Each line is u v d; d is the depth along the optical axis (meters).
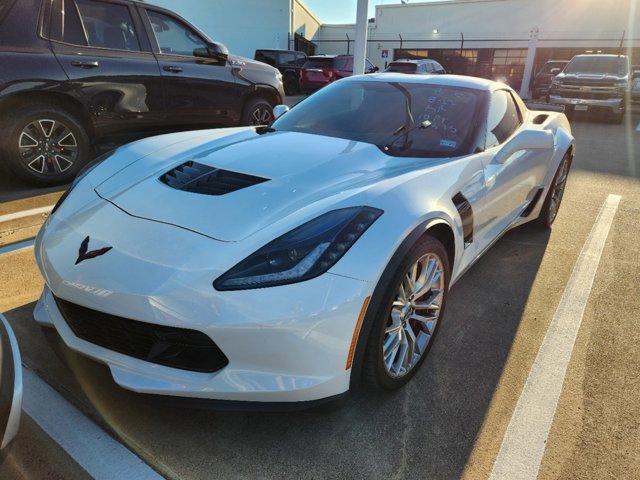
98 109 4.56
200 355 1.60
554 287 3.12
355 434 1.84
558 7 23.73
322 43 31.52
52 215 2.11
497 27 25.52
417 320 2.12
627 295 3.04
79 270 1.69
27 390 1.94
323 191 1.97
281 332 1.53
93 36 4.49
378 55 29.44
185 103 5.27
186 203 1.90
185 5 23.62
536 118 3.96
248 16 25.03
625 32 22.70
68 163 4.50
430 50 27.84
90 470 1.63
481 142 2.78
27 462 1.64
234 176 2.12
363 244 1.70
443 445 1.81
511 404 2.04
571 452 1.80
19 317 2.46
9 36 3.97
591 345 2.49
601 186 5.70
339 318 1.60
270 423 1.88
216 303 1.52
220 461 1.70
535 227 4.16
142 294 1.55
